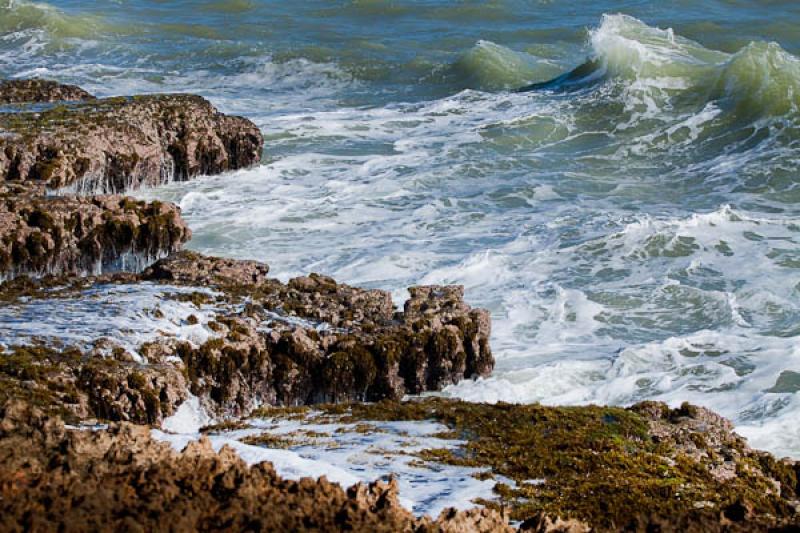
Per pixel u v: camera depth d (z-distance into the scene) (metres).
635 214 43.69
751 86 56.16
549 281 37.69
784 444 27.11
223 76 71.12
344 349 29.33
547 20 83.75
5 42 78.19
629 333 34.16
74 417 23.53
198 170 48.88
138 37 79.75
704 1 86.31
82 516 14.01
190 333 28.50
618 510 19.62
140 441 16.84
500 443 23.08
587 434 23.56
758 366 31.27
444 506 19.12
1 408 17.64
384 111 61.06
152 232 37.28
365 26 83.31
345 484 18.80
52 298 30.92
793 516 20.66
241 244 41.12
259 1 90.75
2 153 42.97
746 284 37.06
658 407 25.50
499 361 32.06
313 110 62.12
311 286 33.22
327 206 45.12
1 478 14.84
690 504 20.33
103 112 48.84
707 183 48.12
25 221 35.94
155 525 14.00
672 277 37.78
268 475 16.42
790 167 49.19
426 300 32.59
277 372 28.81
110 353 26.77
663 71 59.66
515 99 62.06
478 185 48.09
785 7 84.44
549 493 20.27
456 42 77.94
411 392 29.92
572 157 52.22
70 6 88.12
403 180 48.25
